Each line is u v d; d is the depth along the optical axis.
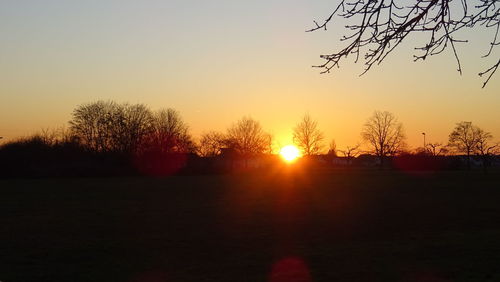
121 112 104.38
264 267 17.20
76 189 60.81
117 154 101.12
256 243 22.41
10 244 22.50
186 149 106.88
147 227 27.77
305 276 15.60
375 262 17.41
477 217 30.30
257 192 54.62
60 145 97.81
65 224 29.20
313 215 33.06
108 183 73.62
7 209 38.09
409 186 60.75
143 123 104.75
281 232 25.64
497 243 20.53
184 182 75.69
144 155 100.69
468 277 14.79
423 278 14.83
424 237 22.97
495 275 14.94
